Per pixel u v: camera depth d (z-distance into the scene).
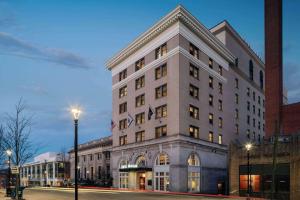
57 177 118.25
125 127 66.00
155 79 57.75
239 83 76.06
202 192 54.78
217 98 64.12
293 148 36.28
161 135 54.81
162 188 53.03
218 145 61.88
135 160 60.66
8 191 38.38
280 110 51.09
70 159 115.00
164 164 53.28
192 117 54.75
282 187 36.78
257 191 39.25
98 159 94.75
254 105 84.69
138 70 63.16
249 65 84.44
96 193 45.16
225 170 62.50
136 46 63.38
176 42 53.81
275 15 54.06
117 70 71.31
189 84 55.00
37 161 137.50
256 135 83.81
